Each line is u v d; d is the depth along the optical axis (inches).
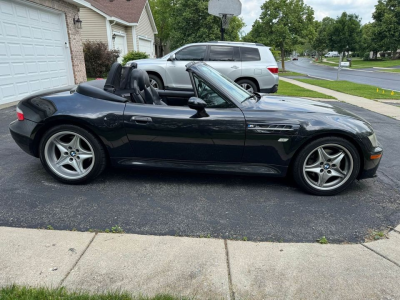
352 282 79.0
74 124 124.6
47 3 361.1
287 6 1514.5
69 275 78.0
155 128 122.0
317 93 488.1
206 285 76.5
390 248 93.4
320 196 127.4
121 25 779.4
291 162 127.3
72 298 69.7
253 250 90.6
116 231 97.9
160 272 80.3
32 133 125.8
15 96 312.8
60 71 408.5
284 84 692.7
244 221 107.0
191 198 122.6
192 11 1064.2
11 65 305.3
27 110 128.2
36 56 349.7
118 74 136.3
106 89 131.2
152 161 129.5
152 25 1042.7
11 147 174.9
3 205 111.7
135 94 132.4
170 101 166.1
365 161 123.7
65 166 132.6
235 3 443.8
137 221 104.9
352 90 557.3
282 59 1540.4
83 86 132.0
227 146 122.9
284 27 1483.8
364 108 353.7
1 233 94.3
